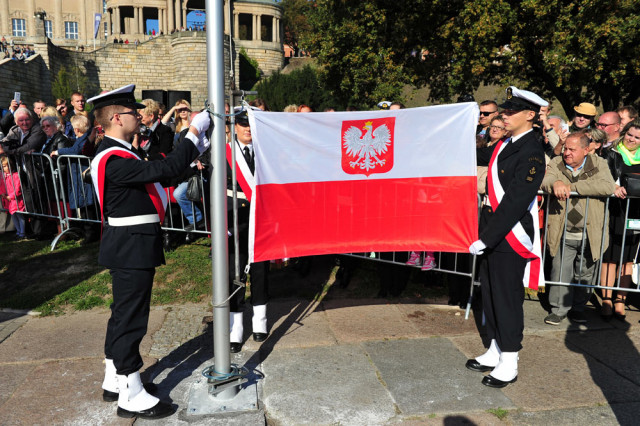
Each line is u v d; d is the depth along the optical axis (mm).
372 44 16484
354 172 3594
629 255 4312
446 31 14719
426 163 3641
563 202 4148
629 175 4016
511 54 14906
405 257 4734
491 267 3229
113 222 2799
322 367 3430
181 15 52594
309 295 4852
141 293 2812
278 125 3402
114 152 2740
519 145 3123
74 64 38031
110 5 53250
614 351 3719
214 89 2707
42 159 5938
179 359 3541
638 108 16078
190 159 2754
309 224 3572
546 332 4086
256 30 50031
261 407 2928
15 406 2941
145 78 41656
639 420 2822
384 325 4184
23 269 5246
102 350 3684
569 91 16375
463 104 3557
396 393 3094
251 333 4012
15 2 55531
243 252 3770
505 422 2805
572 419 2834
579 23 12688
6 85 28266
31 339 3873
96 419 2816
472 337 3949
